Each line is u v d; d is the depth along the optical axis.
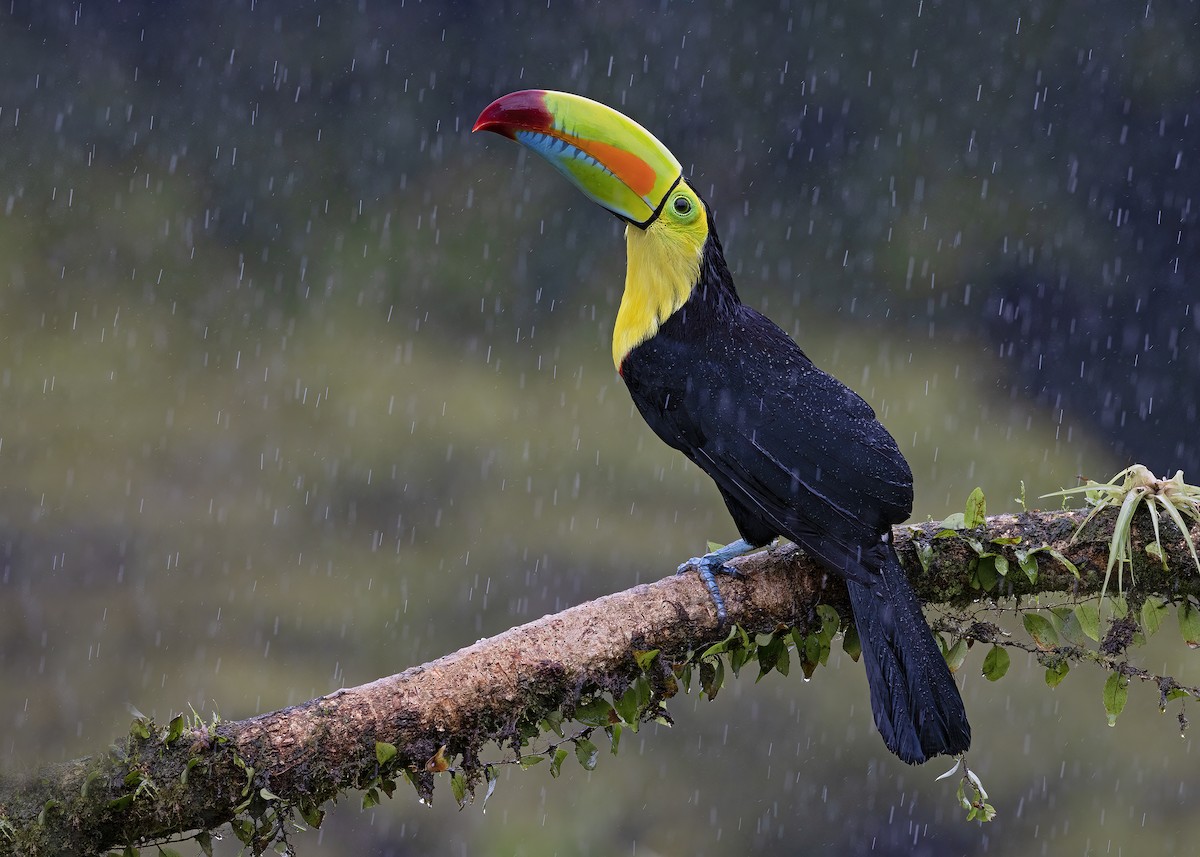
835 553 5.48
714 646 5.36
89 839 4.75
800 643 5.57
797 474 5.71
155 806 4.75
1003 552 5.48
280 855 5.02
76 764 4.79
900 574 5.45
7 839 4.65
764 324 6.41
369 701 4.96
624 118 6.32
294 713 4.91
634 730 5.20
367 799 4.99
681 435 6.16
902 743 5.16
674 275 6.28
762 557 5.59
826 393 6.00
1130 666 5.45
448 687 5.02
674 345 6.23
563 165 6.33
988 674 5.59
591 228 20.58
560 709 5.15
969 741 5.23
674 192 6.25
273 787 4.84
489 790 5.07
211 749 4.80
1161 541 5.38
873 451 5.70
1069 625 5.48
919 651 5.28
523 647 5.12
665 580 5.41
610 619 5.25
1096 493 5.53
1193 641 5.41
